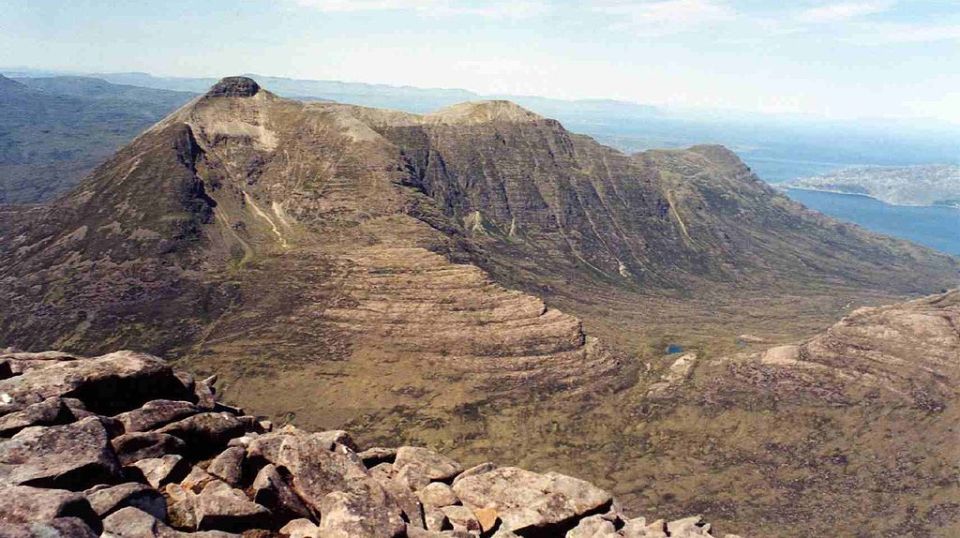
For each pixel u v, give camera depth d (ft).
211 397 100.78
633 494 429.79
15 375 89.71
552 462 471.62
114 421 80.02
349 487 75.51
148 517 61.11
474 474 94.38
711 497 424.46
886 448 458.50
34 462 65.00
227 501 68.39
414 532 69.67
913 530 380.99
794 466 456.86
